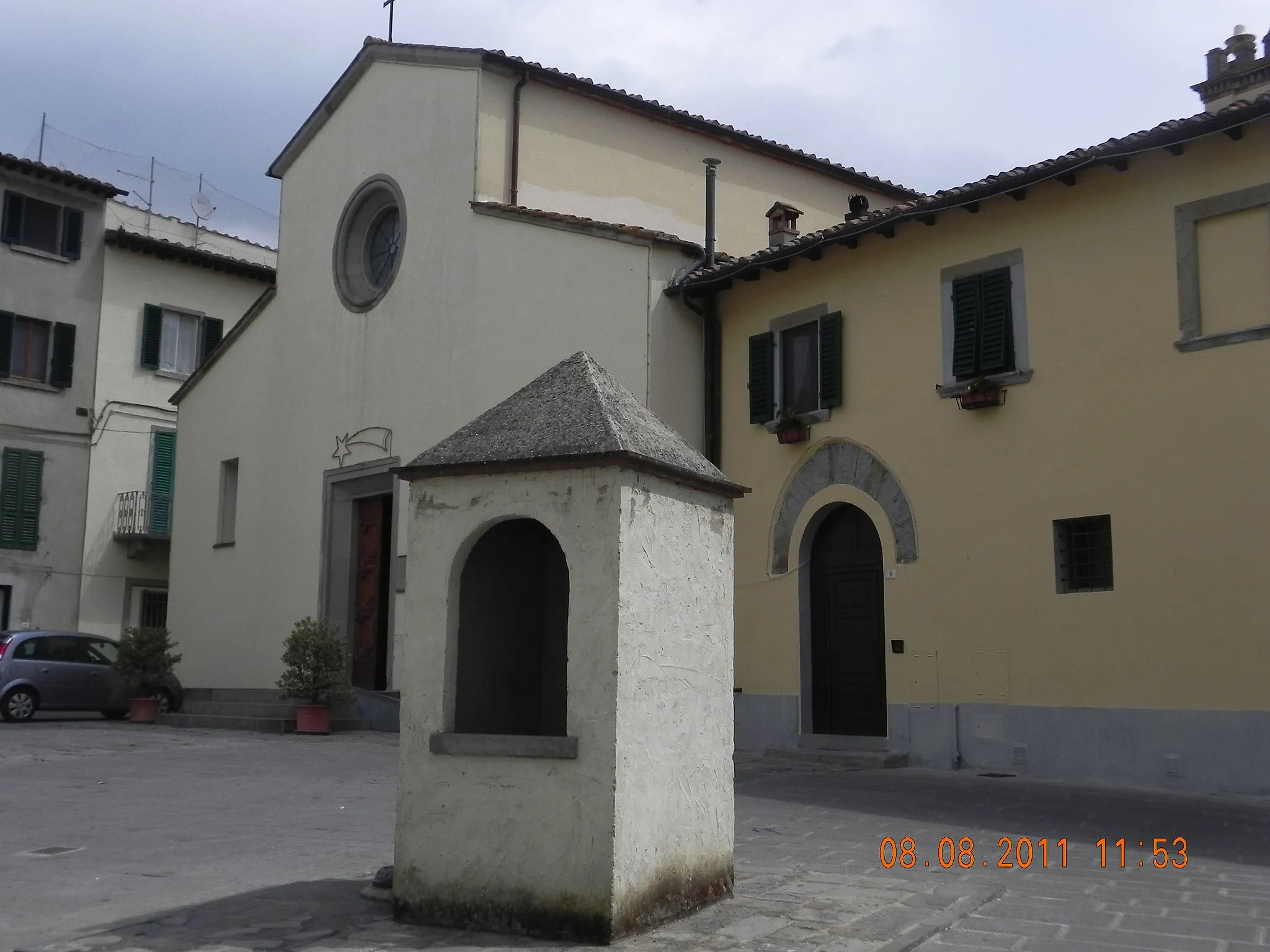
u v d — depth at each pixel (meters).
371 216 22.53
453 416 19.75
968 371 14.71
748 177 23.06
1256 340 12.41
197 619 24.75
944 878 8.02
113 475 30.30
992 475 14.43
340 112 23.19
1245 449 12.39
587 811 6.05
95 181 30.25
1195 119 12.52
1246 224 12.66
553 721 7.46
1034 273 14.30
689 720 6.72
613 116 21.36
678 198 21.98
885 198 25.52
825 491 16.16
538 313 18.62
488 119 20.03
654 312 17.34
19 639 21.91
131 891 7.39
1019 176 13.93
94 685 22.48
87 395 30.02
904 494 15.27
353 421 21.72
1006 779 13.53
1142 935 6.52
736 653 16.89
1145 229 13.37
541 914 6.09
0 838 9.35
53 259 29.72
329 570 21.73
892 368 15.59
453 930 6.28
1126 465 13.28
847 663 16.00
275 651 22.66
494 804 6.28
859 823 10.46
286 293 23.86
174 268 31.86
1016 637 14.00
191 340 32.16
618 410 6.66
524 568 7.43
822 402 16.25
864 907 6.89
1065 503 13.74
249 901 7.05
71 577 29.39
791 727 16.12
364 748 16.41
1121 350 13.44
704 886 6.78
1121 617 13.14
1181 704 12.59
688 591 6.79
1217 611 12.41
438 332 20.23
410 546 6.76
